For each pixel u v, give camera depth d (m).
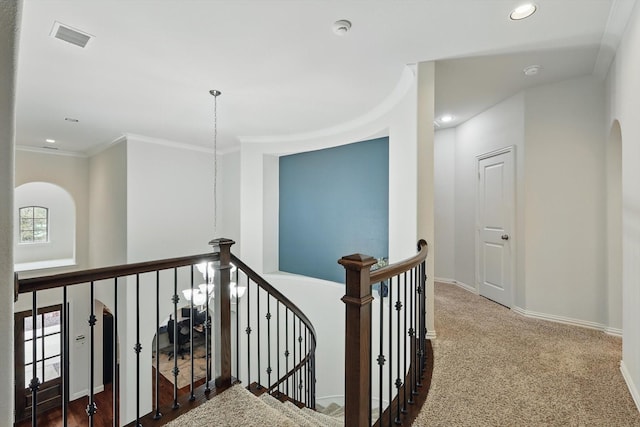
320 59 2.58
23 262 7.23
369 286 1.31
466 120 4.45
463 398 1.84
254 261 5.42
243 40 2.29
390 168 3.58
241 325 5.50
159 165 5.43
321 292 4.84
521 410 1.74
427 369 2.17
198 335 8.85
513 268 3.51
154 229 5.33
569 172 3.13
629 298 2.00
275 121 4.35
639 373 1.80
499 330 2.89
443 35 2.25
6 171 0.45
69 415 5.86
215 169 5.64
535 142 3.29
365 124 4.16
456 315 3.33
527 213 3.34
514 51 2.50
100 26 2.10
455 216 4.76
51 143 5.55
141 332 5.11
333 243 4.90
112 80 2.94
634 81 1.90
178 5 1.90
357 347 1.25
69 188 6.24
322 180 5.06
